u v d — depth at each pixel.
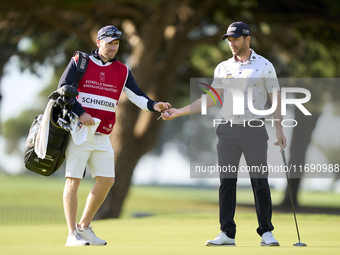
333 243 16.48
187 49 50.31
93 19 47.44
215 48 58.28
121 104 52.56
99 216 52.47
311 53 55.81
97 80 15.66
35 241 17.23
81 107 15.20
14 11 45.50
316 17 46.97
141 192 161.12
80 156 15.46
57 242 16.89
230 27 15.88
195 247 13.75
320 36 49.72
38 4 43.31
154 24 46.53
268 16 47.78
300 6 47.41
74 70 15.55
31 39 56.94
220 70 16.33
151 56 48.62
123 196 52.69
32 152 15.38
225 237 15.55
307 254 11.63
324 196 139.38
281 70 58.34
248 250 12.66
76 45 56.19
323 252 12.12
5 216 78.75
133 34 49.75
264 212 15.57
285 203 78.56
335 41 49.84
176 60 50.47
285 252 12.10
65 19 50.22
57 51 56.81
